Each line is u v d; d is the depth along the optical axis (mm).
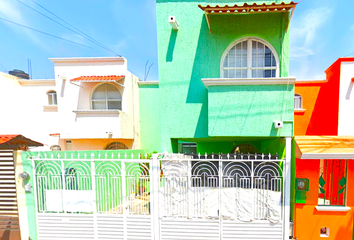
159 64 5871
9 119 9219
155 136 9195
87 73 8297
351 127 6578
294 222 4211
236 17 5590
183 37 5762
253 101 4723
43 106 9172
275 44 5469
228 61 5750
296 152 4145
